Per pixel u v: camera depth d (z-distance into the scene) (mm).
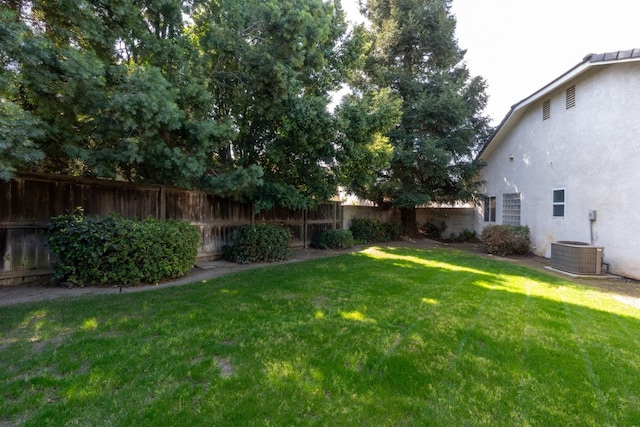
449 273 6852
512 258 9852
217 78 7168
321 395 2361
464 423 2109
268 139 8008
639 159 6859
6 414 2043
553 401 2365
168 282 5652
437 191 13961
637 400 2406
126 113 4676
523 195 11320
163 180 6703
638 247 6816
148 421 2021
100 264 5156
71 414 2062
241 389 2391
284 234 8375
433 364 2859
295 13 5789
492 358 3002
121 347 2979
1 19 3611
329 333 3445
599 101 7871
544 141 10094
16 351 2854
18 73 4082
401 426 2068
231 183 6445
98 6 4926
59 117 4855
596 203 7945
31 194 5324
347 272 6629
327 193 8758
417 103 13047
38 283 5281
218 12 6629
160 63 5867
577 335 3588
